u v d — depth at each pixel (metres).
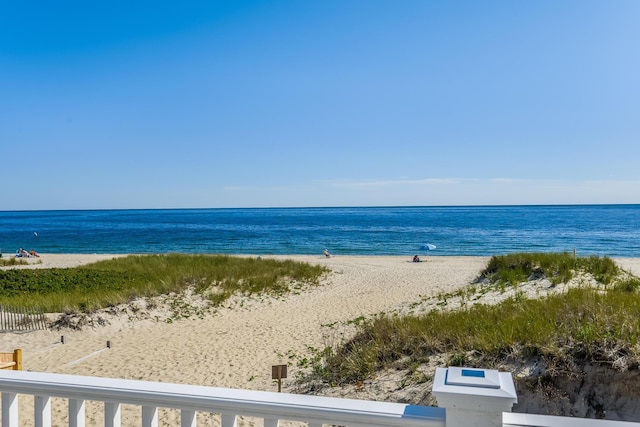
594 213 140.00
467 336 7.73
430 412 1.95
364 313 14.56
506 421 1.87
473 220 108.88
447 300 14.18
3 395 2.49
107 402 2.32
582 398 5.89
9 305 14.20
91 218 163.25
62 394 2.37
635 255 41.84
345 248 51.50
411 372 7.27
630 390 5.70
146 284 17.67
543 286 13.90
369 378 7.60
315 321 13.89
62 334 12.48
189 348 11.40
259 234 73.31
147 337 12.52
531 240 57.19
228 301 16.64
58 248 55.56
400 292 18.50
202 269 21.44
